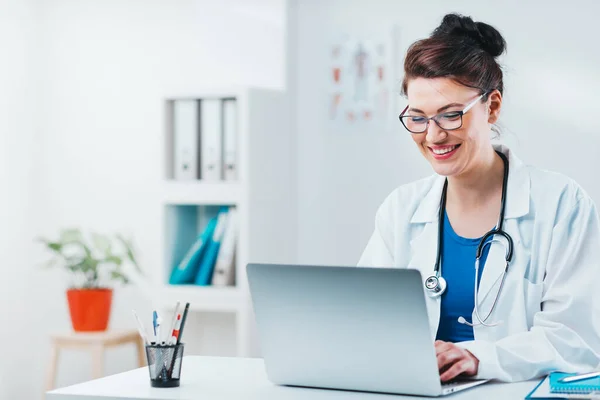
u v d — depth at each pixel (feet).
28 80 13.20
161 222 11.63
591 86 10.87
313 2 12.03
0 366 12.82
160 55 12.74
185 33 12.60
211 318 12.28
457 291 6.16
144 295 12.81
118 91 12.96
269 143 11.55
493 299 6.02
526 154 11.12
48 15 13.23
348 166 11.89
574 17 10.92
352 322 4.84
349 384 4.99
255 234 11.31
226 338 12.21
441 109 5.95
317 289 4.90
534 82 11.09
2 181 12.82
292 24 12.01
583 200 6.07
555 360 5.23
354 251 11.87
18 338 13.12
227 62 12.33
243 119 11.16
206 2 12.44
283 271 4.97
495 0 11.23
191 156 11.59
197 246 11.66
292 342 5.07
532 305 5.99
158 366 5.12
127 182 12.92
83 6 13.12
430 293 6.19
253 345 11.28
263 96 11.39
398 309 4.69
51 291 13.24
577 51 10.92
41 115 13.33
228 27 12.30
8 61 12.87
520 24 11.12
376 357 4.83
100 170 13.07
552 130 11.02
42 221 13.34
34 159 13.33
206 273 11.57
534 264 6.05
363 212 11.83
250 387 5.15
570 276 5.86
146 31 12.81
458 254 6.25
